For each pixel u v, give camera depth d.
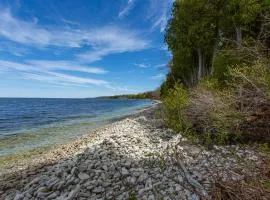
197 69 39.31
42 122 38.59
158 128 17.97
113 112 59.09
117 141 12.87
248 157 9.84
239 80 12.59
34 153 16.41
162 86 43.66
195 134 13.94
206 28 32.81
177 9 36.03
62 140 21.20
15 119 45.09
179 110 15.61
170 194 6.96
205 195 6.79
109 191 7.14
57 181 7.61
